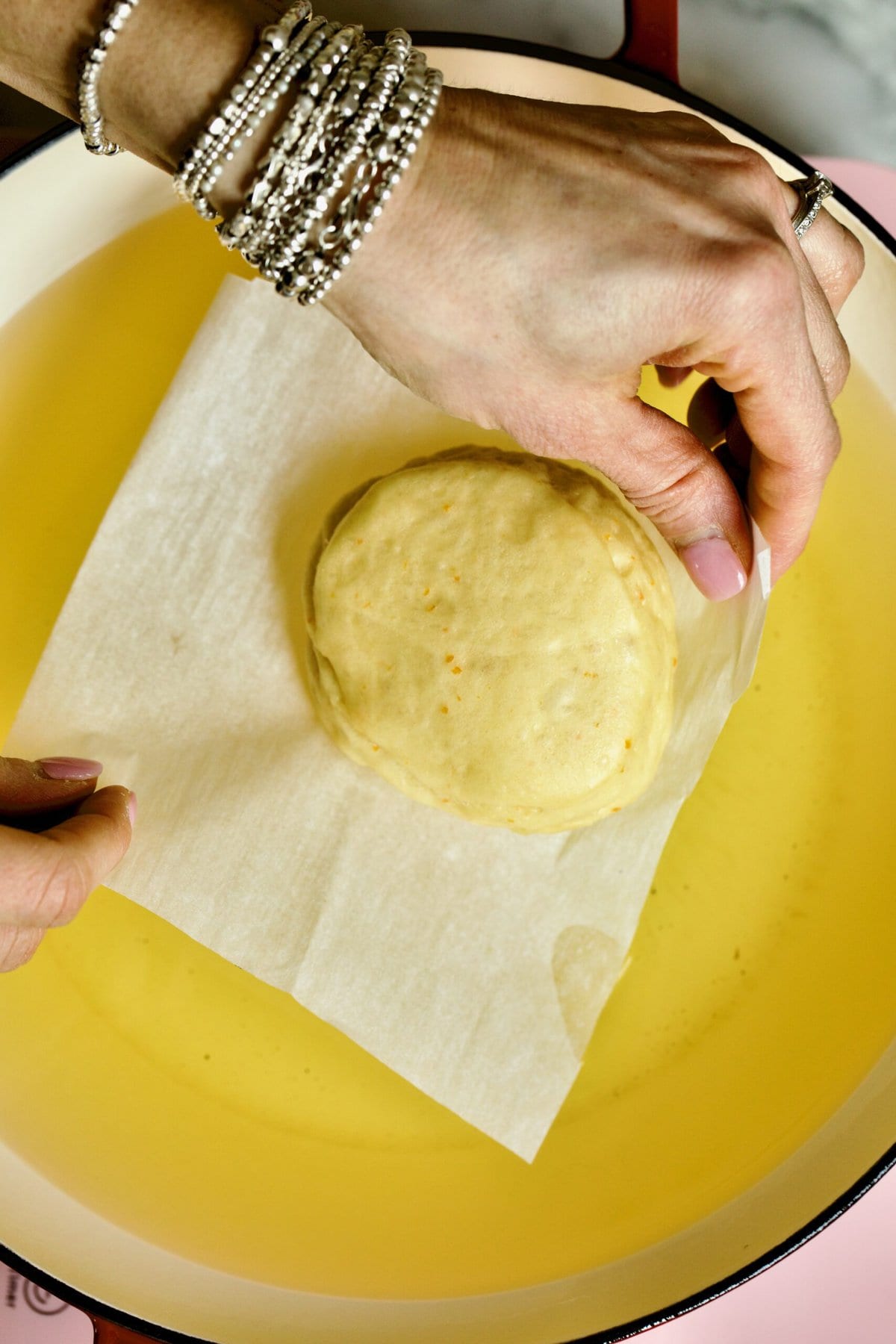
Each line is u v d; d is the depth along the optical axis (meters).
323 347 0.52
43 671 0.51
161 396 0.53
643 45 0.51
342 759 0.52
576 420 0.45
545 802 0.50
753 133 0.50
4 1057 0.51
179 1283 0.49
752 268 0.43
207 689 0.52
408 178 0.43
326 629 0.51
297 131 0.42
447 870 0.51
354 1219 0.50
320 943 0.51
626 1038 0.51
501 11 0.54
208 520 0.52
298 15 0.42
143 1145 0.50
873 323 0.51
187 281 0.53
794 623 0.52
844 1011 0.50
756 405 0.45
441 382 0.45
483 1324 0.49
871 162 0.54
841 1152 0.49
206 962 0.51
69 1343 0.50
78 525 0.53
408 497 0.51
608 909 0.51
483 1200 0.50
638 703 0.50
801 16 0.54
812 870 0.51
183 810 0.51
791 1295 0.51
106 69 0.42
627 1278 0.49
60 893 0.45
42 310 0.52
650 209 0.43
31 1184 0.50
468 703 0.50
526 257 0.43
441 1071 0.50
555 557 0.50
